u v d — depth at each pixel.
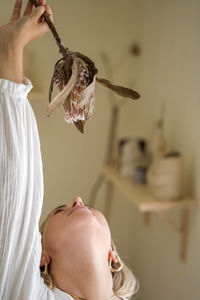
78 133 2.20
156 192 1.66
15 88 0.62
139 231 2.28
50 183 2.20
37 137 0.66
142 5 2.15
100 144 2.25
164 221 1.95
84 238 0.85
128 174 2.01
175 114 1.83
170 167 1.63
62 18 2.11
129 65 2.24
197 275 1.66
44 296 0.72
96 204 2.30
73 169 2.22
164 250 1.96
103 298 0.85
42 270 0.91
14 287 0.64
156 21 1.99
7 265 0.63
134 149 2.01
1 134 0.62
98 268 0.84
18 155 0.62
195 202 1.65
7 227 0.62
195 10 1.63
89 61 0.61
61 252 0.85
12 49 0.62
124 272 1.04
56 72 0.62
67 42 2.13
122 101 2.25
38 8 0.62
